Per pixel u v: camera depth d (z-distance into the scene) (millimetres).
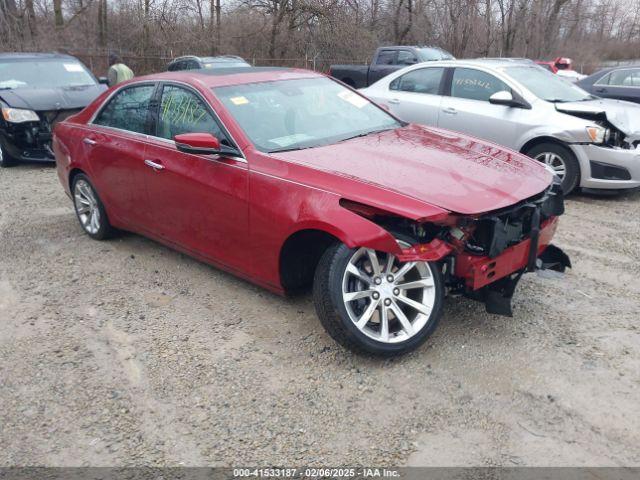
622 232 6004
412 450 2955
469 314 4211
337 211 3539
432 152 4246
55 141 6199
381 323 3592
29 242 6020
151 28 28203
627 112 7316
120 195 5371
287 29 28266
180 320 4312
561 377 3473
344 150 4207
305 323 4172
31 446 3094
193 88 4711
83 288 4910
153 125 4977
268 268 4082
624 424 3074
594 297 4484
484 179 3801
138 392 3500
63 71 10844
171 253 5594
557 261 4449
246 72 5062
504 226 3582
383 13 30391
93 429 3205
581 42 33500
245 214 4105
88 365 3791
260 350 3873
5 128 9414
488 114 7547
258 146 4207
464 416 3180
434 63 8320
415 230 3559
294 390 3453
